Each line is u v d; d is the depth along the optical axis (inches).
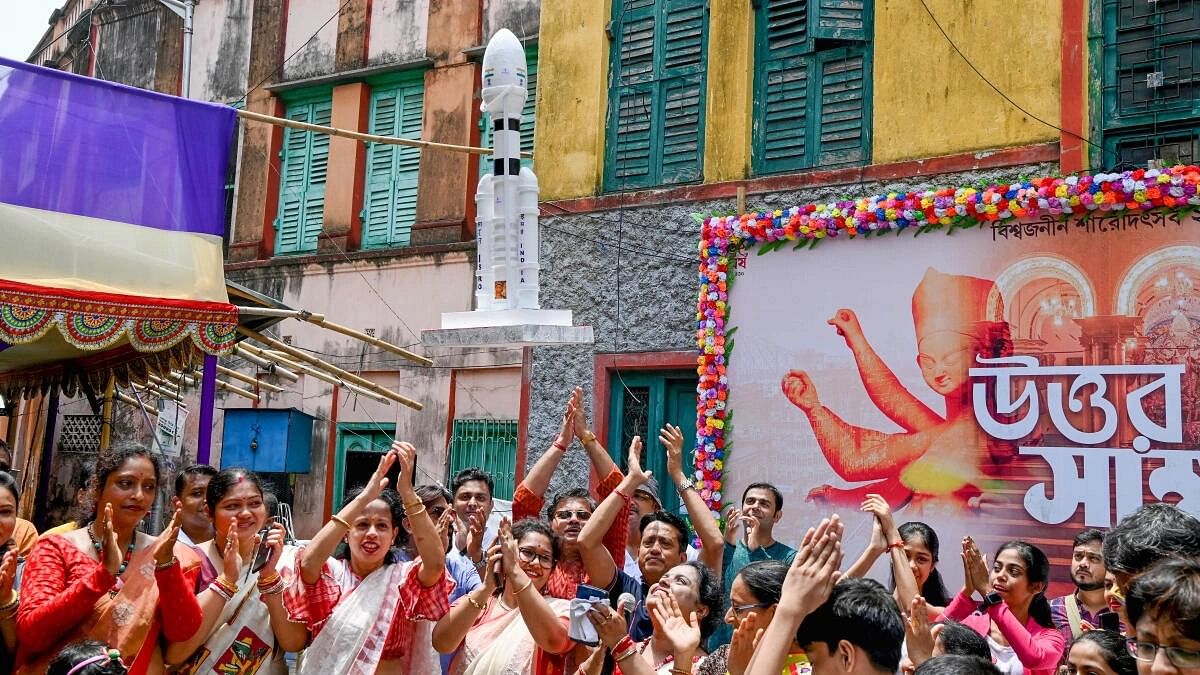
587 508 206.2
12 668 159.6
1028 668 178.5
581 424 232.5
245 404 494.9
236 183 510.9
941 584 222.8
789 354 320.2
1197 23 286.0
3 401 509.4
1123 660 132.1
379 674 184.1
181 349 310.3
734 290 331.9
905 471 297.9
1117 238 278.1
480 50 451.8
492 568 181.5
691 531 319.6
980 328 293.3
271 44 510.9
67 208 277.6
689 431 349.4
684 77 363.6
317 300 479.8
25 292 259.0
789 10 348.8
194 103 300.7
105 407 386.6
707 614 169.9
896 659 116.6
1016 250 290.8
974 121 310.5
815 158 339.3
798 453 314.5
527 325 227.1
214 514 183.3
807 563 118.2
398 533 200.7
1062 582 273.1
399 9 479.2
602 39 376.2
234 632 173.2
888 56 327.0
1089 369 277.1
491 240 240.1
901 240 307.4
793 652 141.3
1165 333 269.6
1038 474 280.5
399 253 458.6
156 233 291.9
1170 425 265.7
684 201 353.1
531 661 177.8
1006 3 309.4
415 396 449.1
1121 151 292.2
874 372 306.7
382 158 478.3
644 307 355.3
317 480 466.9
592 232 367.6
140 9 564.1
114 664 138.9
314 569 181.6
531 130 439.2
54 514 516.1
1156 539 131.4
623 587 195.6
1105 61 296.4
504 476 422.0
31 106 275.9
